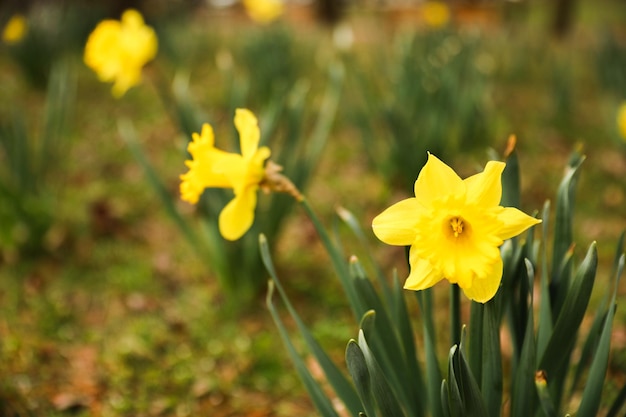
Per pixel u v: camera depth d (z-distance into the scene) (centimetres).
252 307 101
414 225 48
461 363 50
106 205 126
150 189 143
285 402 83
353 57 191
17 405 79
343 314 100
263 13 288
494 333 52
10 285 107
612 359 82
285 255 116
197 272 112
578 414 55
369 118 150
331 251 61
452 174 49
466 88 148
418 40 200
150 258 117
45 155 122
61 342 94
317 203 136
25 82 214
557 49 297
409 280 49
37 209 111
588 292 53
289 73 185
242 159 58
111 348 93
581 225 124
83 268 113
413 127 135
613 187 140
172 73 238
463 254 48
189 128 95
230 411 81
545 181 144
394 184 136
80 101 208
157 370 88
